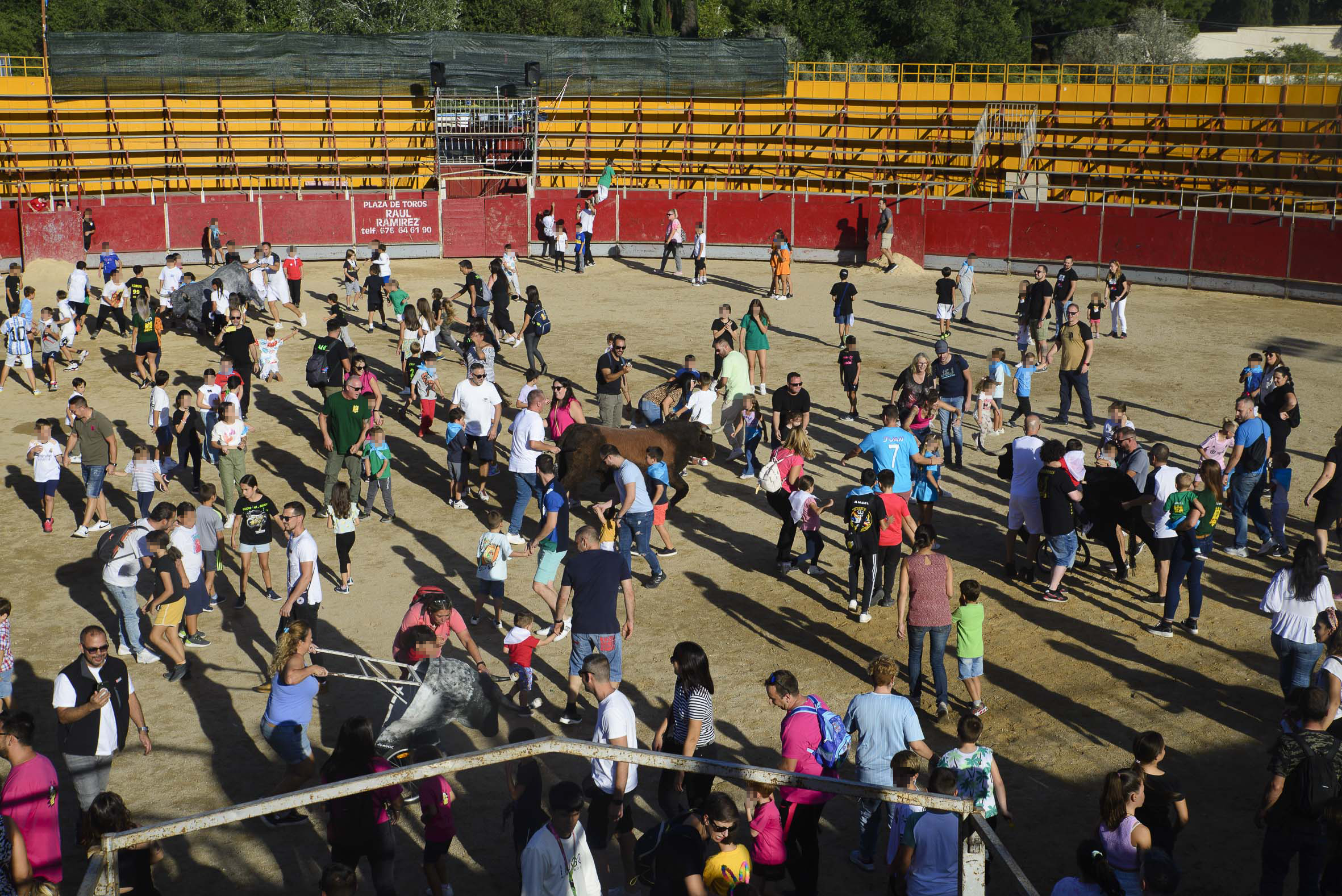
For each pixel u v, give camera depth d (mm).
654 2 66000
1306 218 32281
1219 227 33750
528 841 8328
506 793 10523
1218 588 14711
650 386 23688
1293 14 109250
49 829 8578
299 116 40562
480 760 5789
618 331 28734
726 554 16000
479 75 41562
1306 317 30562
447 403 22406
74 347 26719
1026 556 15734
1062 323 27719
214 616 14062
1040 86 40656
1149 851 7828
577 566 11297
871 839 9305
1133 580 15000
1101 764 10875
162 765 10922
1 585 14914
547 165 42719
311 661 12938
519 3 61469
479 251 38906
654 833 8680
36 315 29047
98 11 57938
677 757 5945
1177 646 13227
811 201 38344
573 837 7793
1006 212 36594
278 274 28344
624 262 38594
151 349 23609
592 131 42688
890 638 13523
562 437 16891
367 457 16938
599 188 38781
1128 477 14539
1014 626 13766
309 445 20328
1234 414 22016
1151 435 20797
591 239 37844
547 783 10508
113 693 9711
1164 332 28953
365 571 15406
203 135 39250
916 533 11648
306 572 12359
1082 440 20531
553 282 35188
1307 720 8648
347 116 41125
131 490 18406
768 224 38812
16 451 19984
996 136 40469
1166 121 39375
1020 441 14562
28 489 18344
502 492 18469
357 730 8320
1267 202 38438
